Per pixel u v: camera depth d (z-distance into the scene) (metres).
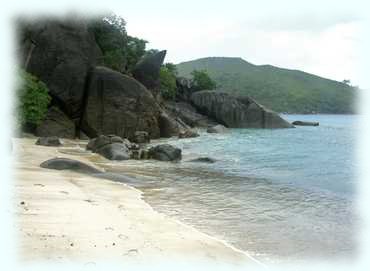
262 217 16.34
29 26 53.62
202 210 17.19
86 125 53.16
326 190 22.25
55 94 52.81
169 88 89.81
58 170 23.97
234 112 85.75
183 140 54.19
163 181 23.98
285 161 34.72
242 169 29.86
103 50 70.31
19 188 17.59
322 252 12.46
